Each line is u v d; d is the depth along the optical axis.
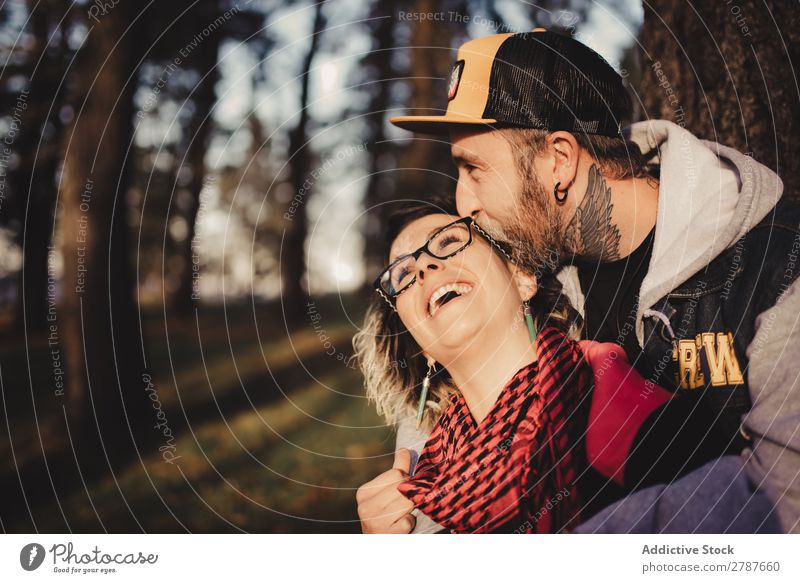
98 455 4.52
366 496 1.49
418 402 1.60
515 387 1.36
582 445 1.32
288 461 4.58
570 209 1.48
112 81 4.73
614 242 1.50
